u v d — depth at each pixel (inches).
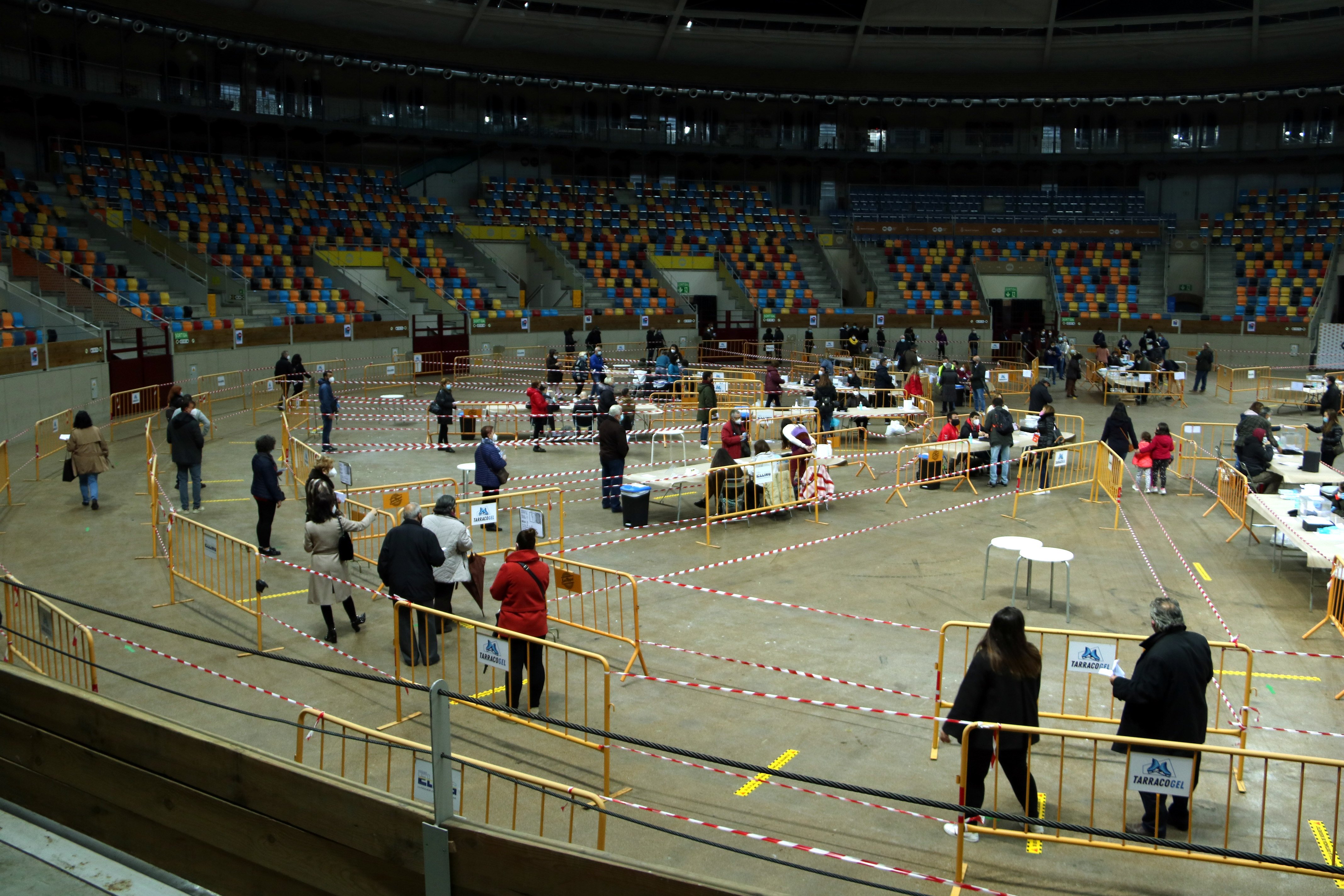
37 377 900.0
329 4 1646.2
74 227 1349.7
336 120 1801.2
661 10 1836.9
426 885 203.8
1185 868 269.6
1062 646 433.7
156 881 231.6
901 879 263.6
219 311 1343.5
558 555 567.2
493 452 607.5
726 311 1909.4
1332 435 757.3
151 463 634.8
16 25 1489.9
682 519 654.5
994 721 277.7
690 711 366.6
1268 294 1806.1
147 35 1646.2
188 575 512.1
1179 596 502.0
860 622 462.3
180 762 232.4
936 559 567.2
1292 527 498.3
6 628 319.0
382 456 852.0
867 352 1678.2
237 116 1640.0
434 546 405.1
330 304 1467.8
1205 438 991.6
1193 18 1861.5
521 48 1900.8
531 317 1625.2
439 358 1505.9
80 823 250.8
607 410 913.5
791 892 258.2
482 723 354.6
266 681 388.5
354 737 267.4
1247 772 323.9
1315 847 279.6
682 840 281.6
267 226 1605.6
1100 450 722.8
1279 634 448.5
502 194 1939.0
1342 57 1909.4
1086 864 271.1
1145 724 278.7
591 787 310.0
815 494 661.9
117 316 1126.4
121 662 401.7
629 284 1812.3
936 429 1037.8
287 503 681.0
